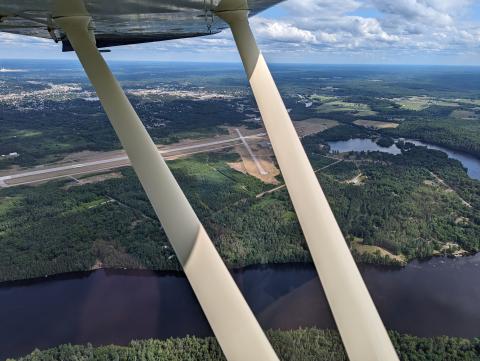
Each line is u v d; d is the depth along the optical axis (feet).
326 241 10.39
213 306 8.74
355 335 9.30
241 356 8.43
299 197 10.91
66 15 9.34
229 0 10.79
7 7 9.03
